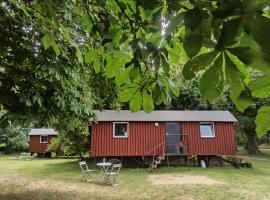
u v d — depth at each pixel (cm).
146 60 181
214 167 1917
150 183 1296
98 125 1856
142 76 188
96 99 765
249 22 90
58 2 238
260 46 89
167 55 166
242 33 95
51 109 649
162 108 2397
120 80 197
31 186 1245
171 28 116
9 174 1627
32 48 523
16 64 573
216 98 108
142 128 1903
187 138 1934
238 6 91
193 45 104
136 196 1041
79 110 653
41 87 634
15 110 602
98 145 1839
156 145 1895
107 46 203
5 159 2720
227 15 93
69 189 1173
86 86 685
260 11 90
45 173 1658
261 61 94
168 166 1877
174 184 1265
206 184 1258
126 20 190
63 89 630
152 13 149
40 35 501
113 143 1858
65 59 586
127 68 189
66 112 683
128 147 1867
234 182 1308
